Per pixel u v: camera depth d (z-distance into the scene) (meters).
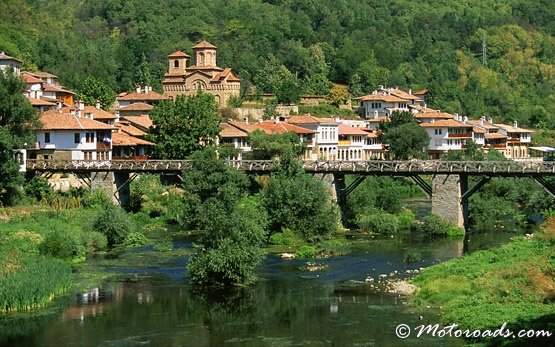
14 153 119.62
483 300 69.25
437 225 113.38
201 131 153.62
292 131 169.00
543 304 67.25
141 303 74.50
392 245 105.56
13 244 91.94
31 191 123.94
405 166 117.50
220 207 83.75
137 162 129.75
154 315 70.44
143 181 143.12
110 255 97.94
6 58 168.75
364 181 144.50
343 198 122.94
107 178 129.25
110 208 109.75
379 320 67.81
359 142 194.50
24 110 116.38
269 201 110.56
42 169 130.88
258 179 141.38
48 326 66.88
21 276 76.25
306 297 76.38
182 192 141.75
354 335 63.88
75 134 138.88
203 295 77.62
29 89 161.88
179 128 152.62
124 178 132.12
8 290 71.75
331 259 95.94
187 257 96.62
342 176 123.94
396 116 187.38
